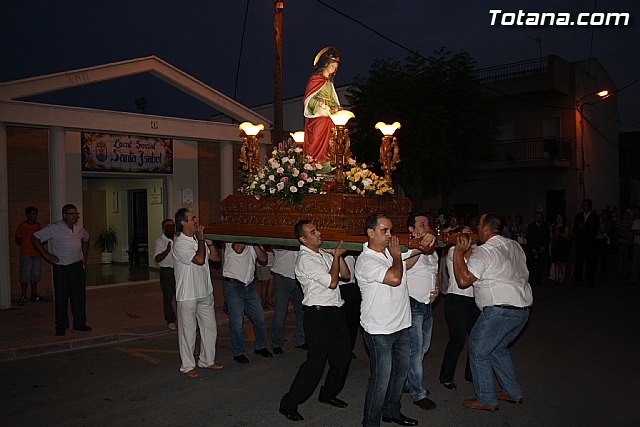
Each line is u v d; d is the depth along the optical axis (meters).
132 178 16.11
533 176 25.77
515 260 5.57
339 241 5.70
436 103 18.17
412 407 5.86
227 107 14.78
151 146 14.25
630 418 5.48
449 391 6.38
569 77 25.02
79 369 7.41
